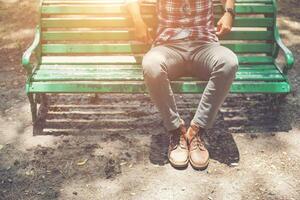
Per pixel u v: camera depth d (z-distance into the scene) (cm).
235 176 212
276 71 244
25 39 371
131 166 219
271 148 232
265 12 256
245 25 256
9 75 316
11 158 227
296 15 415
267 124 253
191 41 228
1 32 383
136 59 254
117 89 231
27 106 276
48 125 252
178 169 216
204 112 215
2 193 203
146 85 216
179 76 234
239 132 245
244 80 235
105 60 254
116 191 203
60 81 235
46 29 257
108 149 232
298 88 295
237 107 270
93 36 255
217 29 241
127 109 268
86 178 212
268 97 280
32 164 222
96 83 231
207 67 220
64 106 270
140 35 237
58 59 255
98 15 260
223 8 254
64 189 205
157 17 241
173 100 215
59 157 227
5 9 429
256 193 201
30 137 243
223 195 200
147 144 236
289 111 267
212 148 232
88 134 244
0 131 250
